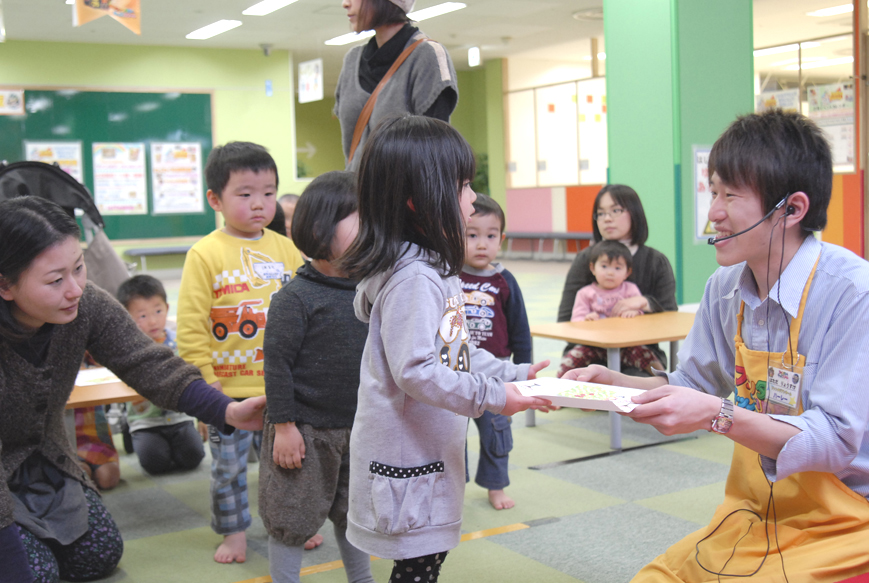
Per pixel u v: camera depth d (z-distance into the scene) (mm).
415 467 1449
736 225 1408
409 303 1389
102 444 3201
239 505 2459
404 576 1540
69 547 2219
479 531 2615
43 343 1997
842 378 1340
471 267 2938
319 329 2033
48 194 3744
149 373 2117
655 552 2391
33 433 2047
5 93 11898
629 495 2939
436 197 1390
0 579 1663
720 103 6191
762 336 1486
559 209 14648
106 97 12555
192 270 2559
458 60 15344
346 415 2049
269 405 1992
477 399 1363
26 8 10023
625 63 6289
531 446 3672
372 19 2453
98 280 3939
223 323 2578
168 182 13094
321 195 2008
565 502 2883
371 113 2508
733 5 6195
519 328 2943
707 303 1655
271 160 2666
